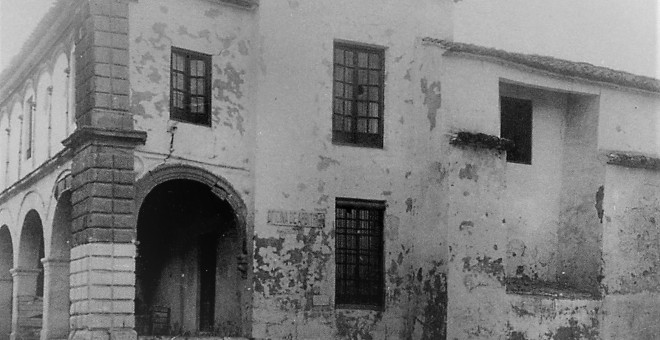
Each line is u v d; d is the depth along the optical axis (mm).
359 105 22453
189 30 20531
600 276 22359
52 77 23719
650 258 23156
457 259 20812
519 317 21234
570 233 23312
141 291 25609
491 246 21250
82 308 18766
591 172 23031
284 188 21078
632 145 23547
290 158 21250
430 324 21062
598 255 22484
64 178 21344
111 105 19219
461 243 20906
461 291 20750
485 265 21109
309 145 21531
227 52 21047
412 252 22047
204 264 23266
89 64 19438
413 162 22312
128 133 19172
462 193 21078
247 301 20531
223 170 20609
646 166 23312
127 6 19688
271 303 20594
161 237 25453
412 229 22125
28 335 25125
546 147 23562
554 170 23609
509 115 23172
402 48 22781
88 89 19422
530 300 21422
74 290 19219
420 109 22250
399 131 22578
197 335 20781
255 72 21156
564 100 23891
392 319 21906
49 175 22719
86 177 19125
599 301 22203
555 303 21672
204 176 20328
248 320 20406
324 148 21703
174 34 20281
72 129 21516
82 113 19625
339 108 22219
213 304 22469
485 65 21922
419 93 22344
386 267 22062
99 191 18938
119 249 18953
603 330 22141
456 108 21469
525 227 23000
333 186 21688
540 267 23156
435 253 21141
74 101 21594
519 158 23203
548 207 23438
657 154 23875
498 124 21969
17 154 26969
